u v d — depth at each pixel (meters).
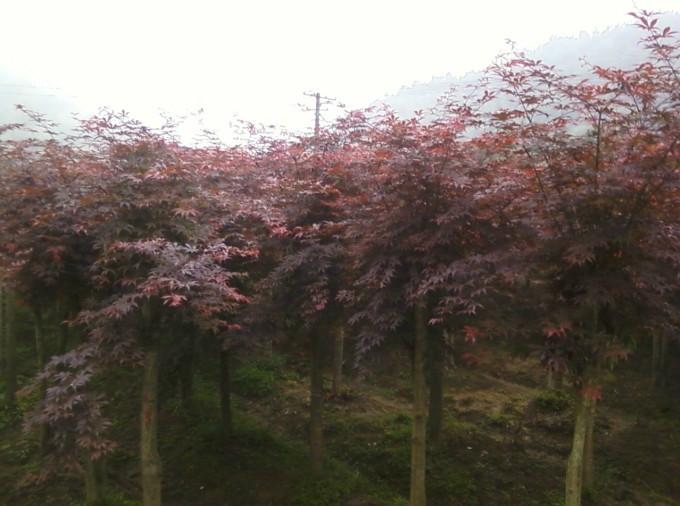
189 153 7.29
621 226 5.57
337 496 8.35
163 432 11.02
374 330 7.09
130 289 6.38
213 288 5.84
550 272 6.26
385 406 12.52
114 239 6.29
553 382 12.53
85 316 6.12
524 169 6.31
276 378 14.11
